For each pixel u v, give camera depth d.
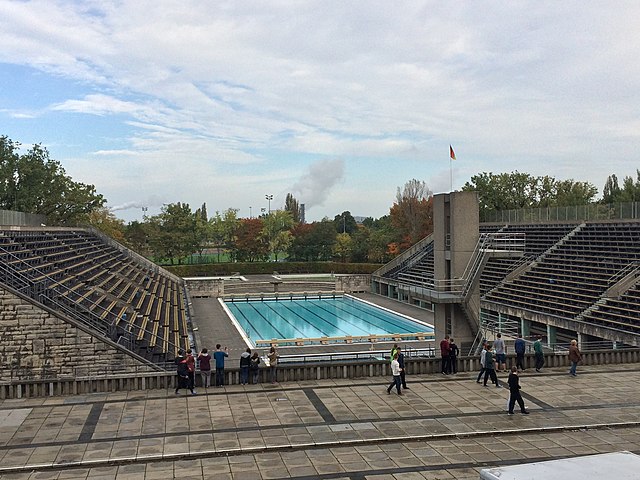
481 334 30.48
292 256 108.44
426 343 38.56
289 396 21.20
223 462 15.30
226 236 107.44
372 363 24.14
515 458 15.37
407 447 16.28
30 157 62.47
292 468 14.84
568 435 17.14
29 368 26.30
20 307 26.33
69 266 38.00
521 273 48.25
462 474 14.36
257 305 62.06
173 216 92.19
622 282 37.88
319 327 48.44
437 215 32.75
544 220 57.78
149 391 21.94
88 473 14.63
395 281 63.81
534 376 24.02
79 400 20.80
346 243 98.56
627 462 8.58
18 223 45.69
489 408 19.61
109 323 28.98
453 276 31.25
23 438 16.94
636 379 23.41
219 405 20.16
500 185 80.50
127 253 64.75
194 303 62.31
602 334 33.16
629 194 78.44
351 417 18.73
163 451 15.89
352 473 14.50
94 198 69.00
